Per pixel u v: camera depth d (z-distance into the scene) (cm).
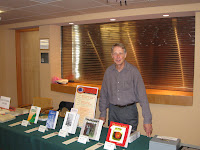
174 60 384
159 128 373
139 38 411
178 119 355
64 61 512
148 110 211
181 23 370
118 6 336
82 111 245
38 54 548
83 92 252
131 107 227
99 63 463
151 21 395
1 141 240
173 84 390
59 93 480
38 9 360
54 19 453
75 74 500
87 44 474
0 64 572
